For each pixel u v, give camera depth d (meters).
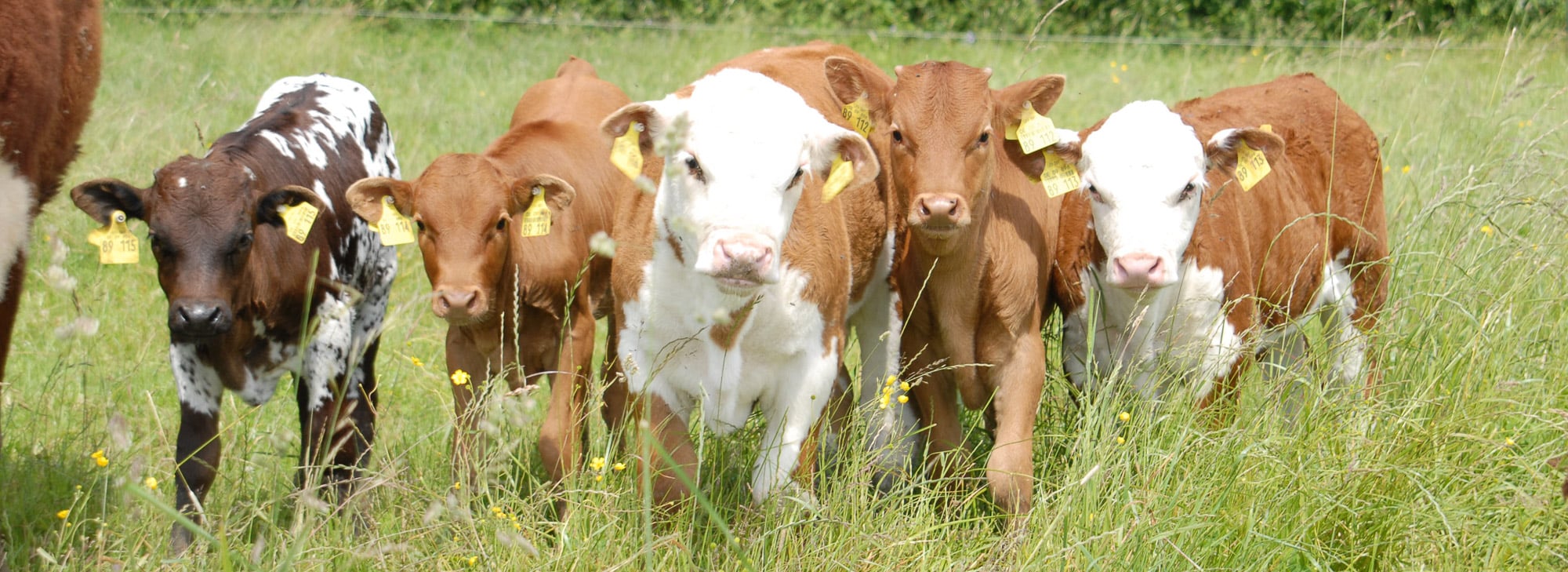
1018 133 7.17
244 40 19.33
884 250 7.93
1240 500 6.36
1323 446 6.77
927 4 25.42
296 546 5.28
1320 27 22.81
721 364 6.71
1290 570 6.27
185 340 7.18
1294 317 8.47
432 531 6.25
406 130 14.68
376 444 7.46
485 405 6.41
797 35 22.81
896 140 7.10
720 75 6.68
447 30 22.81
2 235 6.21
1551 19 17.61
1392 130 13.49
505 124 15.50
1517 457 6.61
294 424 8.52
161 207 7.04
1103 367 7.62
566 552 6.00
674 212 6.40
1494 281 8.21
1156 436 6.82
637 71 19.02
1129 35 23.73
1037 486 7.07
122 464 7.00
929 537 6.47
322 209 8.02
